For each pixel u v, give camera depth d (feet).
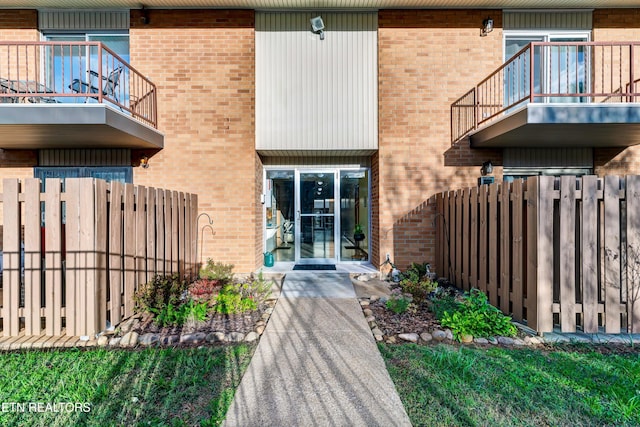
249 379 9.53
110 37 23.39
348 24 23.22
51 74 23.07
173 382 9.20
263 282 20.16
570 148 22.81
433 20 22.74
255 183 23.38
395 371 9.92
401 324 13.60
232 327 13.28
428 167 22.85
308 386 9.16
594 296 12.17
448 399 8.49
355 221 26.71
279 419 7.79
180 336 12.10
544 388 8.92
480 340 12.01
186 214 20.44
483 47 22.66
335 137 23.44
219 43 22.80
